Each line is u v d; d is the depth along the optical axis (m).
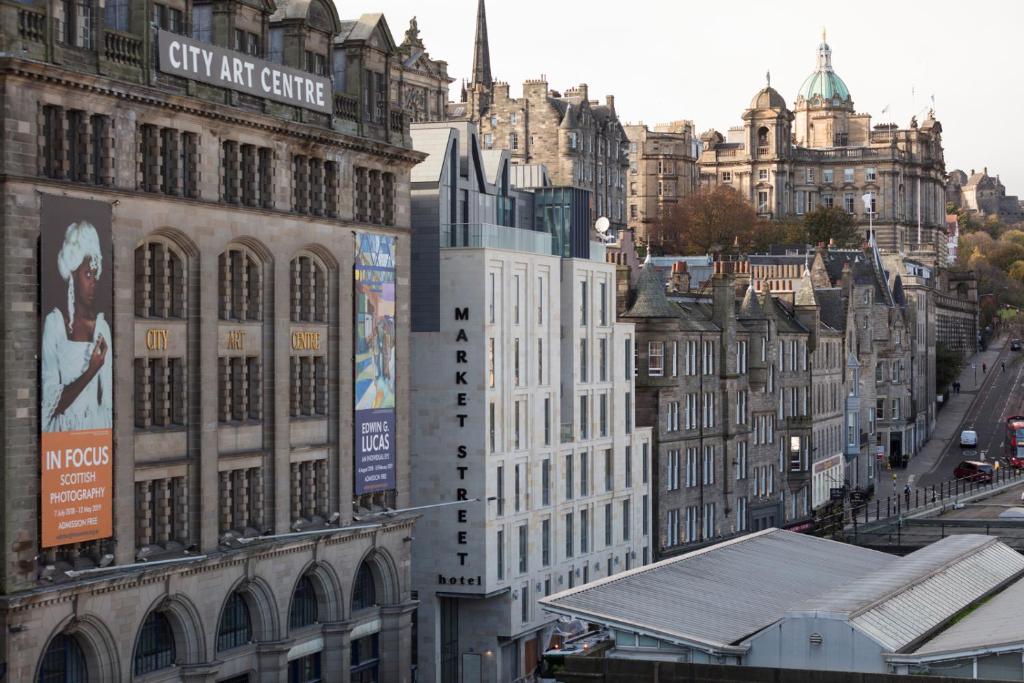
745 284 150.75
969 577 82.31
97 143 66.50
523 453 101.12
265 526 77.75
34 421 63.03
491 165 108.25
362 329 85.50
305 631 81.00
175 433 71.69
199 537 72.38
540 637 104.12
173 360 72.19
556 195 110.75
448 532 96.69
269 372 78.19
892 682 60.28
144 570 67.62
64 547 65.38
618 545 114.62
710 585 78.81
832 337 160.00
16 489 62.03
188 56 71.44
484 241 96.94
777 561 88.94
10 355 61.69
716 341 127.94
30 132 62.25
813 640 65.50
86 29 65.88
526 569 101.81
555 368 105.88
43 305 63.06
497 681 98.56
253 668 76.94
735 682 62.12
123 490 67.69
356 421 84.94
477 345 95.81
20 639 61.59
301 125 79.50
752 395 134.62
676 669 62.91
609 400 113.56
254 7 77.75
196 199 71.88
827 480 158.12
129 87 66.88
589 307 110.75
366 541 85.31
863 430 189.12
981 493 171.88
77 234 64.75
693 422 124.75
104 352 66.50
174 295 72.19
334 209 83.50
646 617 69.19
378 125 88.12
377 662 87.44
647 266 121.44
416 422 97.12
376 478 86.75
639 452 117.44
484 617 98.94
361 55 86.31
